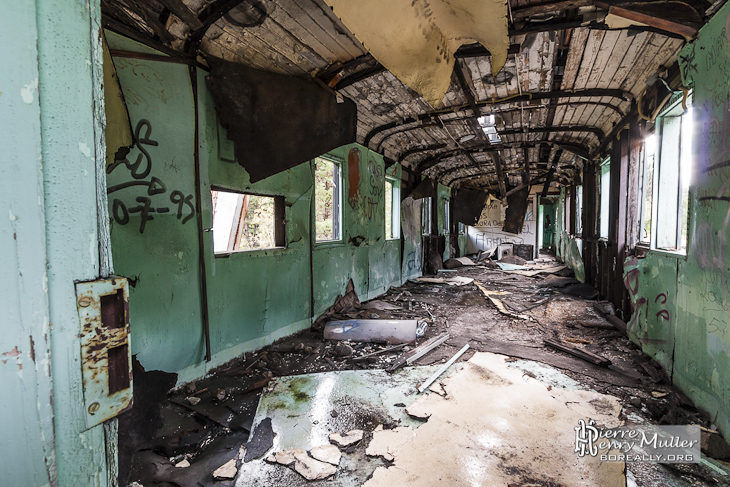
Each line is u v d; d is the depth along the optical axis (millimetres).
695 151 2662
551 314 5602
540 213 16219
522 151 8000
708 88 2445
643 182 4551
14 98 546
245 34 2916
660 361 3322
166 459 2100
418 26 2020
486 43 2271
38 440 585
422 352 3766
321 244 5086
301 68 3459
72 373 617
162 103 2764
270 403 2730
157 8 2494
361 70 3621
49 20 583
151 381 2492
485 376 3211
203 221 3139
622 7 2445
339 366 3486
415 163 8719
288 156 3465
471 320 5297
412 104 4703
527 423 2430
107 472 697
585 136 6355
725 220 2273
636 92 3949
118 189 2467
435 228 10891
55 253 594
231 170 3438
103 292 660
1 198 536
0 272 539
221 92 3137
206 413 2576
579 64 3512
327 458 2068
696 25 2469
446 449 2148
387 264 7570
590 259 7844
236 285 3523
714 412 2377
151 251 2697
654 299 3523
